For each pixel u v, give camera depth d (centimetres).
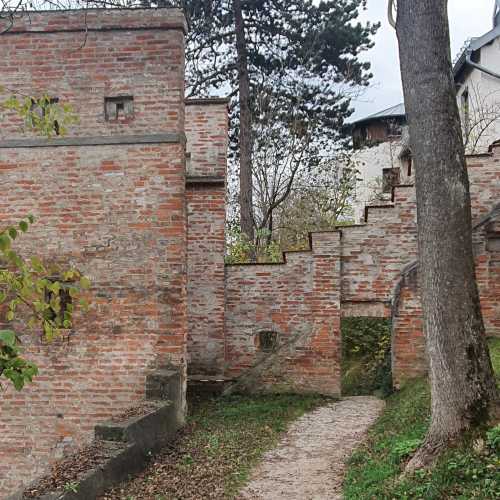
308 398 1247
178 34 992
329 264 1293
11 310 561
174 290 977
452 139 674
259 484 735
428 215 670
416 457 644
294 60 2111
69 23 995
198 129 1320
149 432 823
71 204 996
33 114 695
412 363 1244
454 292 652
